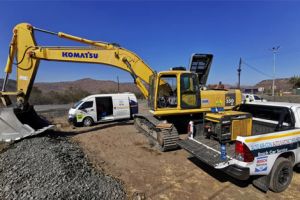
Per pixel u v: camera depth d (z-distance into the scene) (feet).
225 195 14.90
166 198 14.56
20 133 26.32
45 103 112.16
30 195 13.48
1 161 19.70
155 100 26.68
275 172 14.73
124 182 17.02
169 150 25.20
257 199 14.34
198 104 27.66
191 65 29.91
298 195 14.82
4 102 27.63
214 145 17.92
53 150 21.54
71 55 29.94
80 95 127.13
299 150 16.05
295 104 17.48
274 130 16.81
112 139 31.32
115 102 46.60
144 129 32.32
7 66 27.61
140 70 32.04
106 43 31.50
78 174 16.83
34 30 28.55
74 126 42.06
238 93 30.73
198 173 18.65
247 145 13.79
